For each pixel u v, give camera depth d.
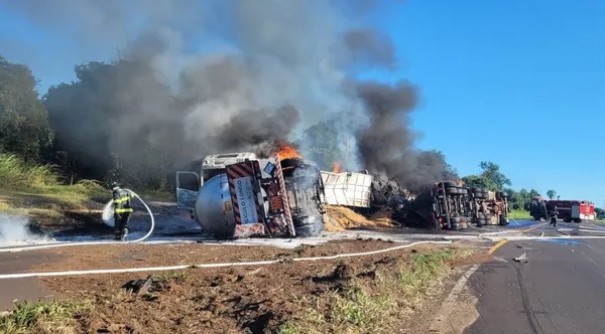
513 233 25.41
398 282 8.38
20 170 22.09
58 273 8.14
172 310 6.18
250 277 8.17
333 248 13.06
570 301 8.38
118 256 10.52
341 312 6.22
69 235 15.95
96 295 6.77
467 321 6.86
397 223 26.92
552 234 25.62
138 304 6.36
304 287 7.48
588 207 55.34
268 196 15.49
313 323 5.76
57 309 5.66
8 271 8.41
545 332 6.52
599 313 7.59
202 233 17.38
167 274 8.13
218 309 6.21
